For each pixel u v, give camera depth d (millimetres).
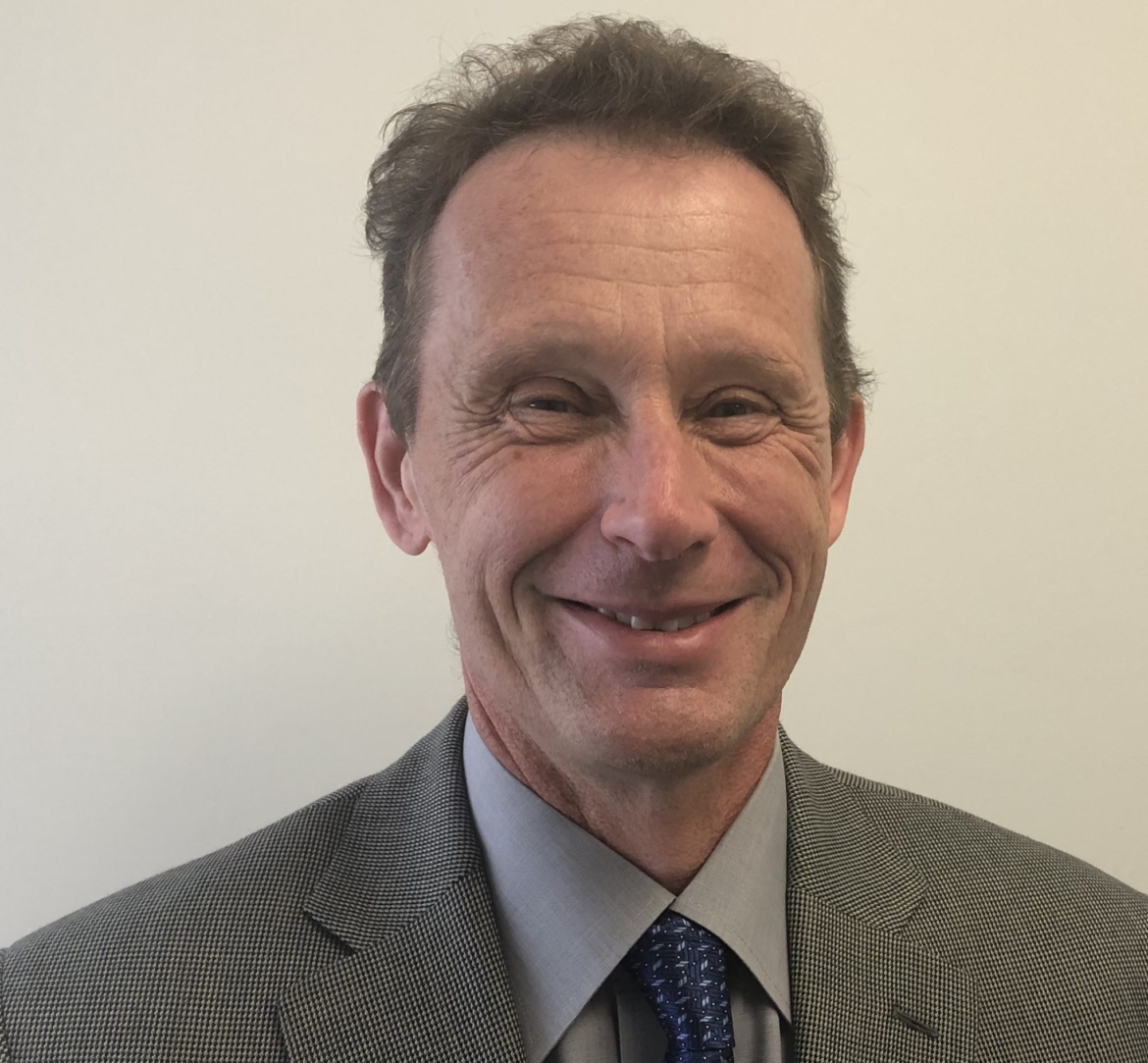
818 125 974
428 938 838
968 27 1526
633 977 835
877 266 1506
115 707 1354
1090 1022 909
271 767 1386
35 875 1330
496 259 799
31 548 1339
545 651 805
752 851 899
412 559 1430
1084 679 1515
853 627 1493
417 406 875
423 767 1021
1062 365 1519
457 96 926
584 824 874
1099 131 1530
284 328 1408
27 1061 785
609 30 906
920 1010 863
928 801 1134
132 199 1374
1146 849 1509
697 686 787
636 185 799
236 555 1388
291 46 1417
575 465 780
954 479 1511
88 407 1356
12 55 1353
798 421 852
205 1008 809
